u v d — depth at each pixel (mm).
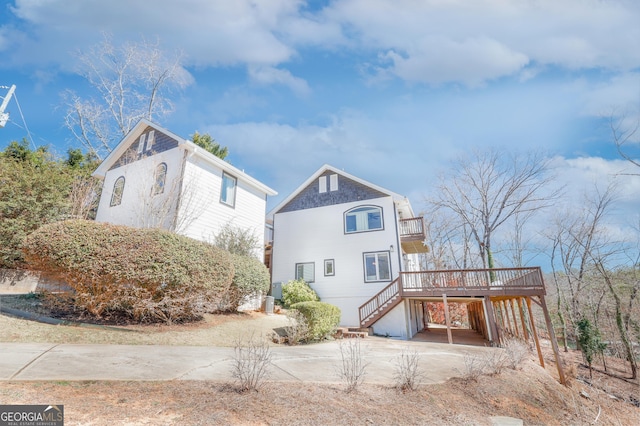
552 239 23906
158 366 5105
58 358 4977
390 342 12336
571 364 14500
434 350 9992
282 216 20828
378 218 18312
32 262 7383
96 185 16812
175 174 13031
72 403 3424
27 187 13289
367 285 17406
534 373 8633
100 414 3242
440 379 6441
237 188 15680
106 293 7277
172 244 7941
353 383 5102
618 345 17203
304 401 4246
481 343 13812
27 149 18219
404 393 5227
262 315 12492
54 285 7836
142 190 13438
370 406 4508
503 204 25312
